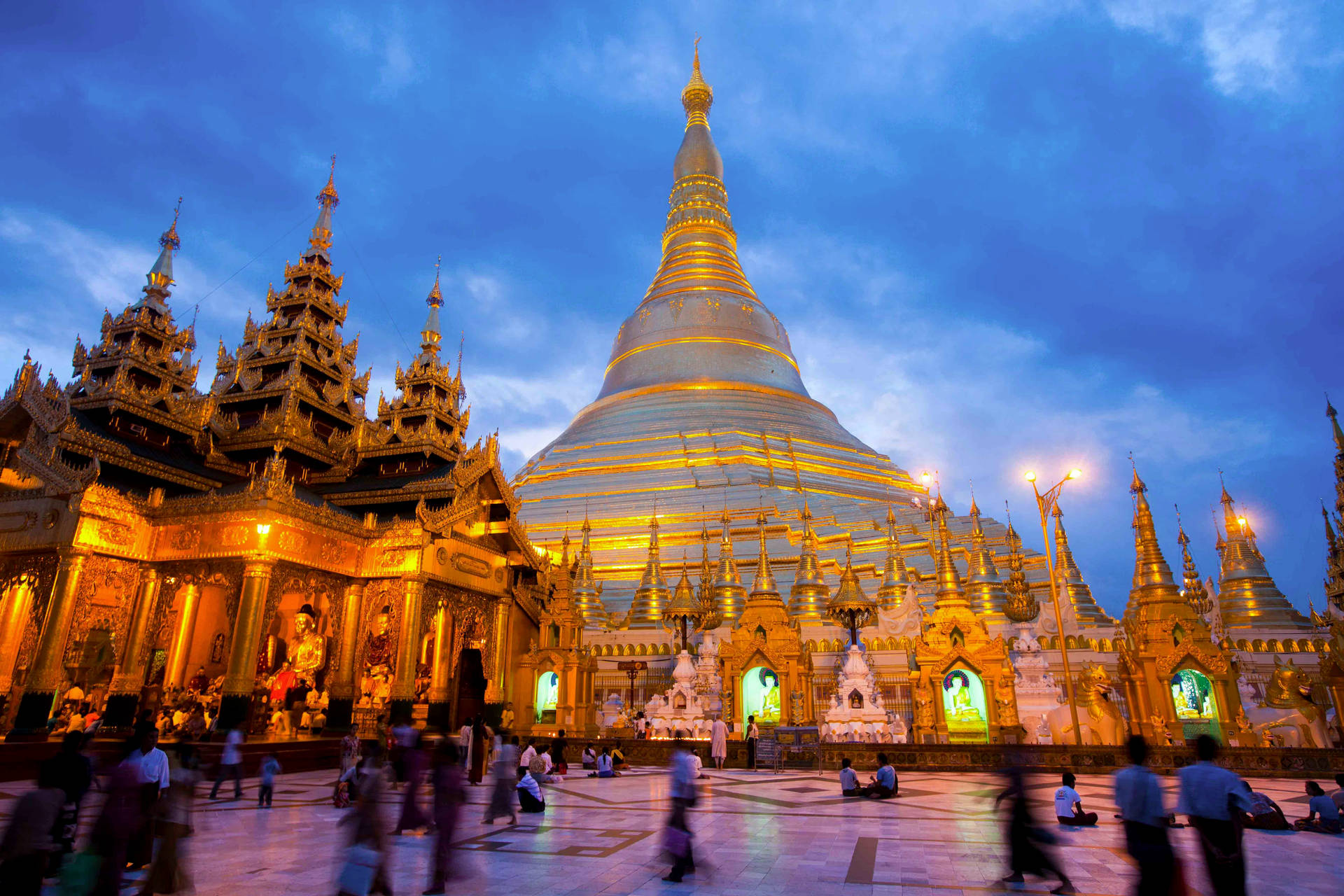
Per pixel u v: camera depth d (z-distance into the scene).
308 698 31.64
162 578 30.59
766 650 39.91
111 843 9.22
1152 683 34.75
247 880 11.53
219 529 29.50
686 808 12.03
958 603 39.16
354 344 45.34
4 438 32.22
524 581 41.56
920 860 13.21
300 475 38.88
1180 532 51.56
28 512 29.62
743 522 61.94
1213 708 33.78
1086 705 37.69
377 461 39.22
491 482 37.50
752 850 14.05
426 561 32.50
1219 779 9.16
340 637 32.06
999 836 15.45
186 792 10.64
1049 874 12.09
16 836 8.18
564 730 35.88
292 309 43.00
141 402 34.47
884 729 36.62
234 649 27.83
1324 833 16.64
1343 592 33.03
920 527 61.12
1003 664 37.12
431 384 40.22
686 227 95.69
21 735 25.92
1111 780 27.09
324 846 14.08
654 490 67.56
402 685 30.80
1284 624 45.28
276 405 39.56
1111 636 43.44
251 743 26.67
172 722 28.86
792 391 83.56
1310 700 35.91
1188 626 35.12
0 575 29.66
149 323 37.22
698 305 86.25
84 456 30.86
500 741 17.81
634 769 31.03
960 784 25.66
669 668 45.59
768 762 30.30
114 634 29.16
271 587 28.97
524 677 39.41
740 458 70.06
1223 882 8.84
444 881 10.95
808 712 40.12
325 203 45.72
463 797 11.65
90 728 26.81
